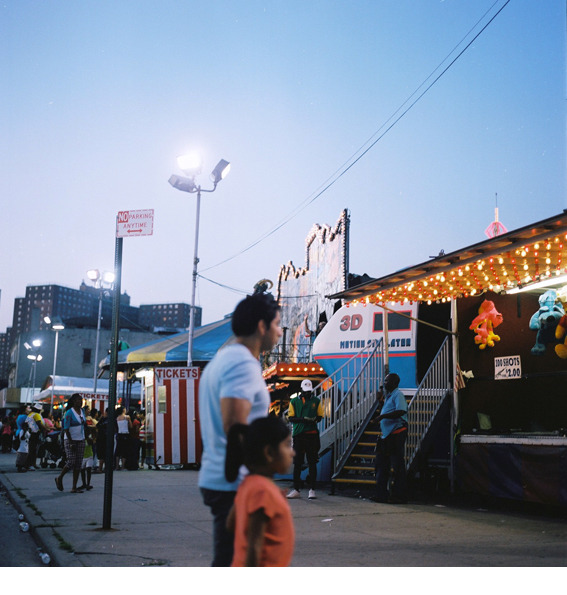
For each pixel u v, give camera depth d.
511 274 9.32
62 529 7.00
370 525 7.68
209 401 2.96
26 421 17.66
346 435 12.45
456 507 9.75
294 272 25.94
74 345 72.75
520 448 9.51
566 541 6.65
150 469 17.86
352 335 14.23
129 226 7.54
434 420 11.35
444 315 13.11
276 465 2.58
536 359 10.20
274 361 25.56
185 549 5.94
